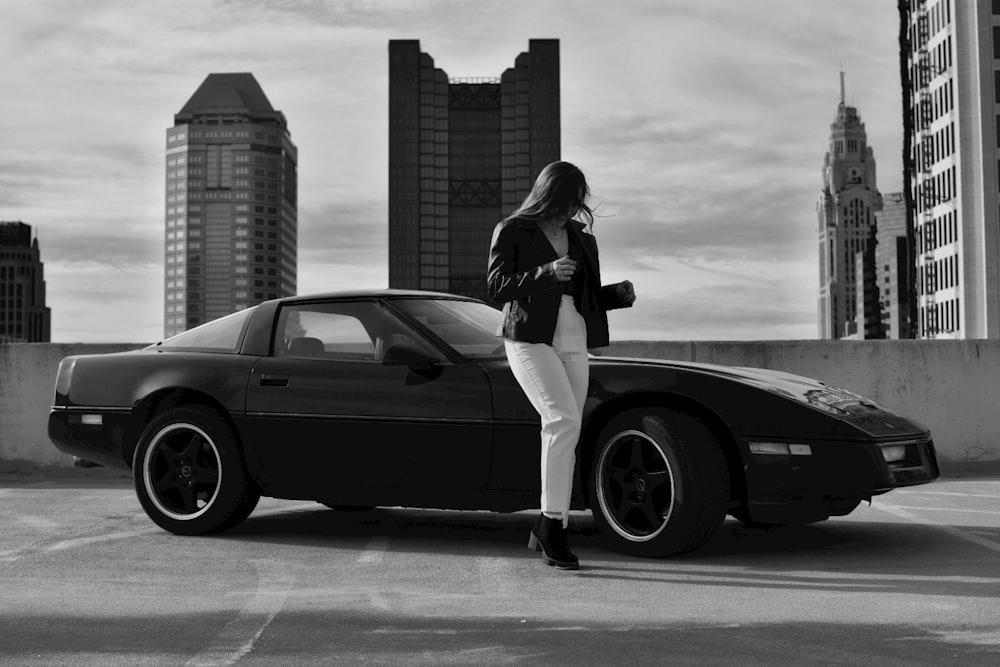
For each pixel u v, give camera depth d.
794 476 4.55
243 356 5.66
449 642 3.29
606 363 4.95
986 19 102.38
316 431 5.31
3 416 9.48
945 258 106.69
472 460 4.98
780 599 3.92
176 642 3.31
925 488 7.75
